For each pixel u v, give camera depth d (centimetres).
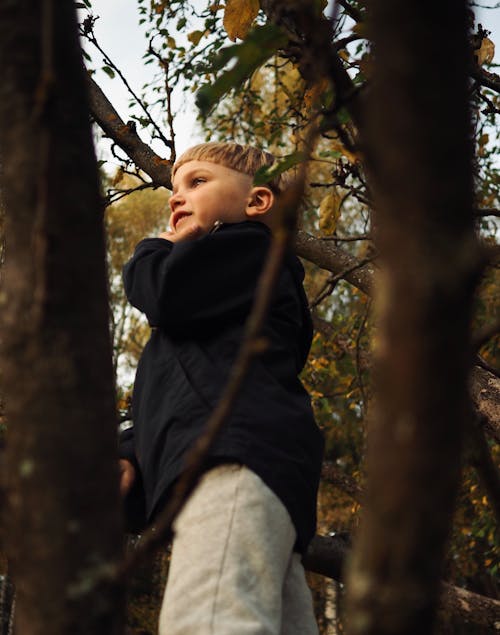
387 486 47
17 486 62
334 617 1085
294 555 140
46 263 61
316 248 269
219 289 150
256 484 128
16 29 63
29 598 61
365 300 524
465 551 841
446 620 559
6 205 64
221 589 118
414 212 47
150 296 152
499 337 587
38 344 61
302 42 100
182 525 128
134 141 271
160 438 140
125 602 64
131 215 1523
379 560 48
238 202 172
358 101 83
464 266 46
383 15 48
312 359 616
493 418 254
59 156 62
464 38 48
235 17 192
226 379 141
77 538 61
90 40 262
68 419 61
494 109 212
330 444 987
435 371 46
